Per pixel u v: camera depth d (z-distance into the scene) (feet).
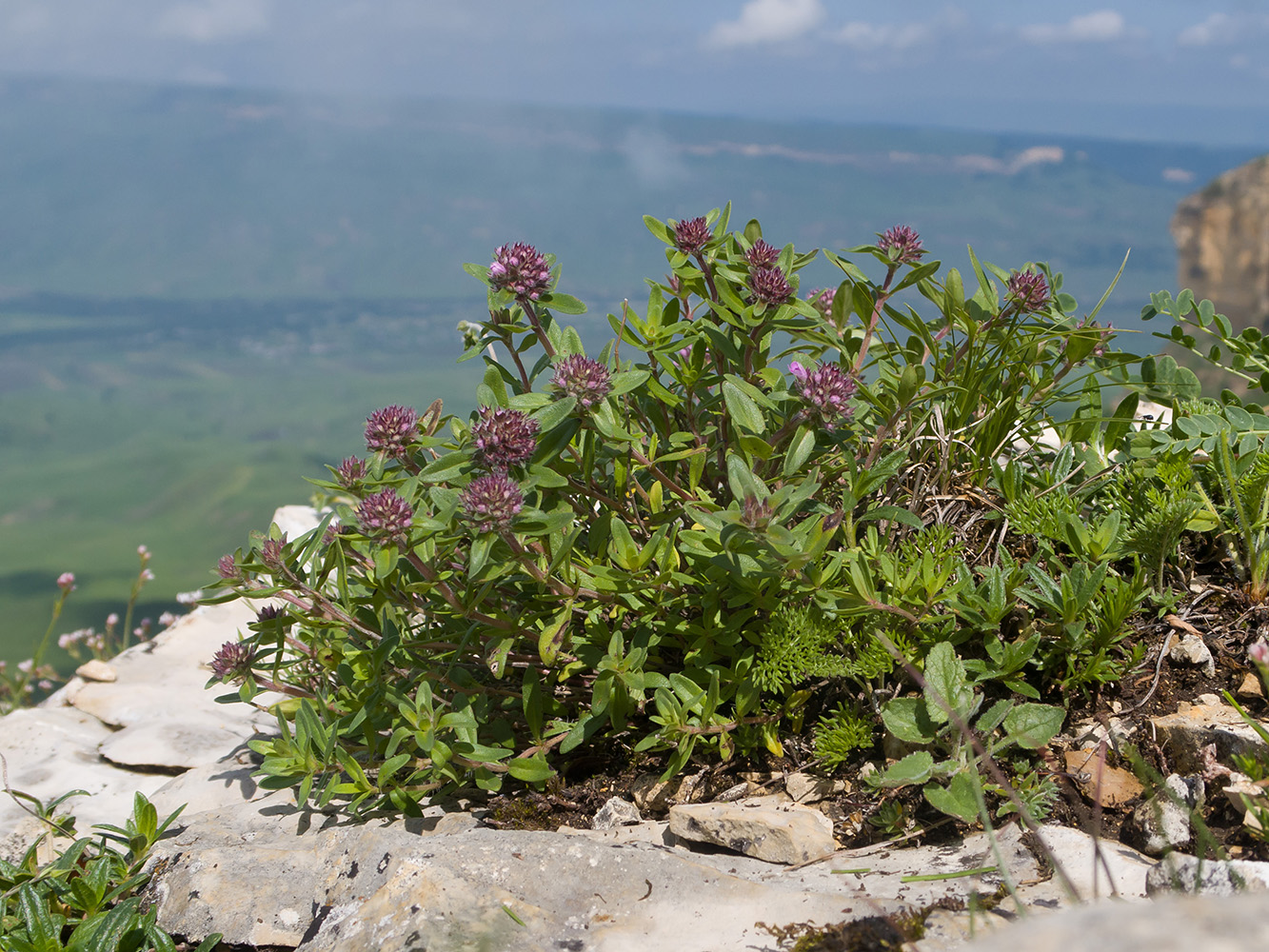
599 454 9.70
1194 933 3.40
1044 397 11.00
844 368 9.71
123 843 9.78
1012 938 3.77
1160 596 8.79
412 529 8.17
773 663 8.25
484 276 9.41
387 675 9.80
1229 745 6.97
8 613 628.28
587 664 9.14
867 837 7.47
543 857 7.09
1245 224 249.14
